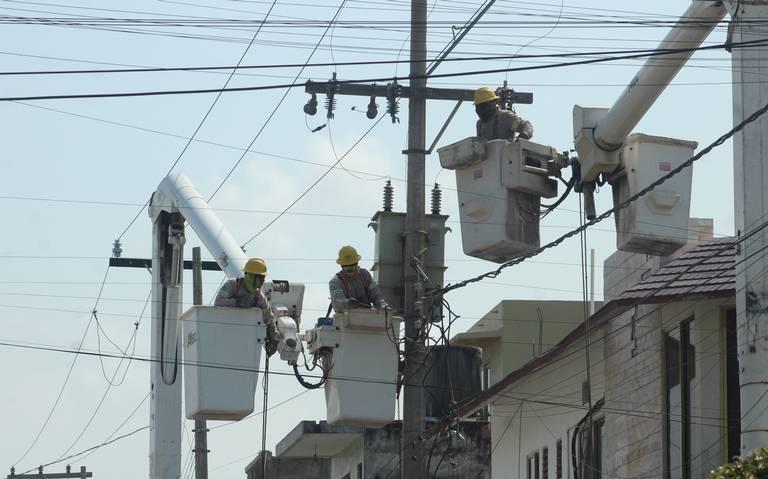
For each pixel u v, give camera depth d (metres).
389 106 62.41
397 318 55.06
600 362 87.12
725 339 71.38
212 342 52.09
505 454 103.25
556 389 93.06
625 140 54.72
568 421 91.25
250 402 51.94
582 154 54.91
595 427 86.50
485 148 56.97
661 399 75.25
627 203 54.28
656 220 54.34
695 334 72.50
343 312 54.59
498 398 97.75
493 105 59.69
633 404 78.81
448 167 57.84
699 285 70.44
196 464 98.94
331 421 54.81
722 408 70.75
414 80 62.53
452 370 98.38
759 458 45.62
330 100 62.41
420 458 58.81
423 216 61.69
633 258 88.69
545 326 115.62
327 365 55.06
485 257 57.97
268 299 56.19
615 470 81.06
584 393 88.94
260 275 53.53
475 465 109.00
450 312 60.28
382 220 62.69
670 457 74.12
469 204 57.28
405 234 61.78
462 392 97.94
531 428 98.06
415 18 62.91
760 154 48.81
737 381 70.75
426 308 60.28
